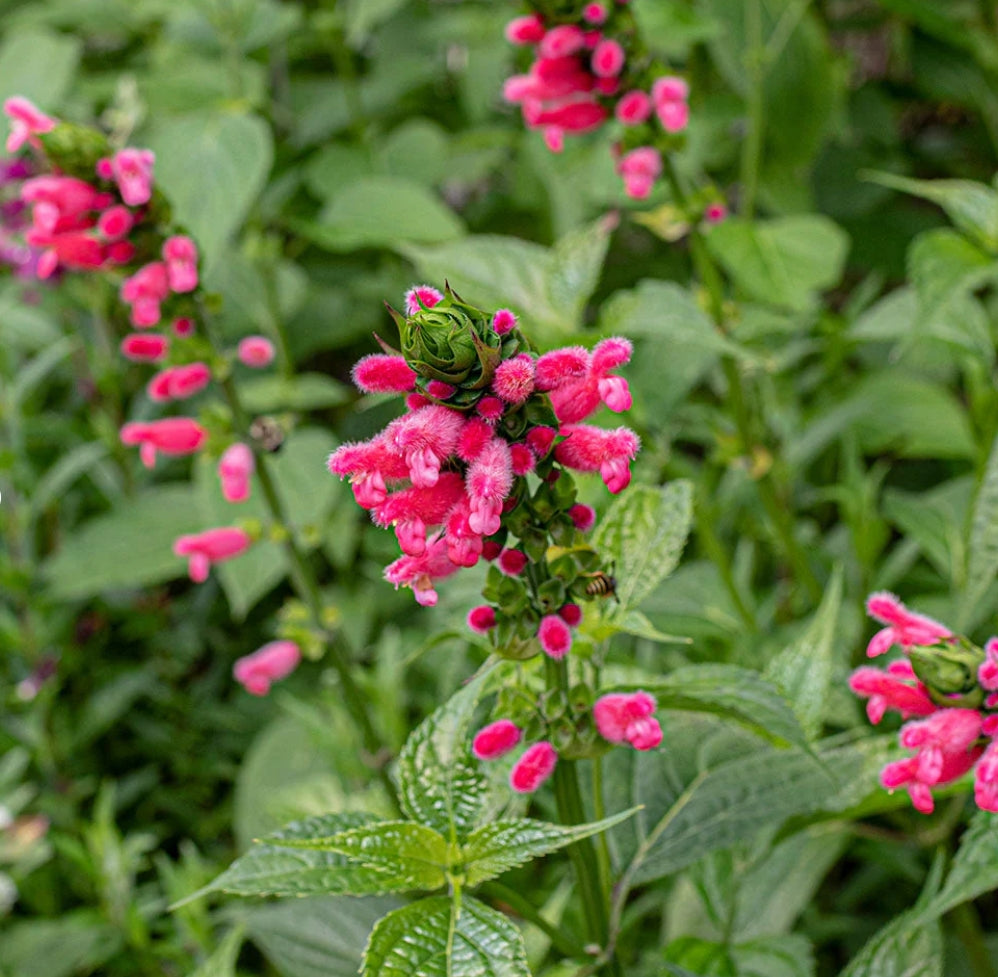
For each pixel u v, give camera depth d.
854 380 1.77
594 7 1.19
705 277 1.30
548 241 2.30
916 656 0.95
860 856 1.37
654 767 1.05
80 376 2.13
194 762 1.88
